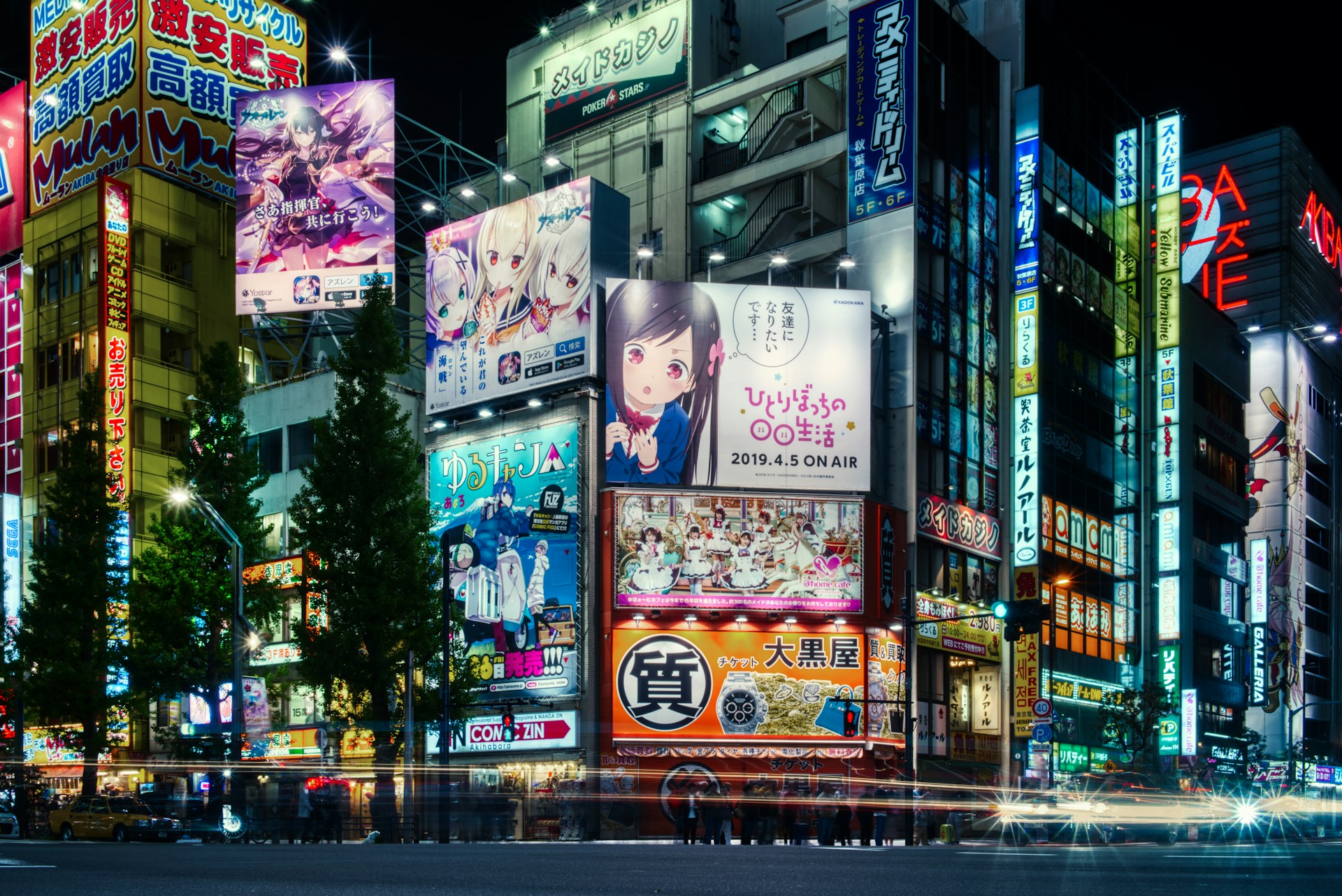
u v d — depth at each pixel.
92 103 63.16
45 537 45.38
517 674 47.62
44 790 46.62
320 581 35.66
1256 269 87.94
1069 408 60.28
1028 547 56.25
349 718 35.53
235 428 41.28
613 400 47.47
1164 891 10.87
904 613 49.12
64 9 65.75
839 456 48.53
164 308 59.47
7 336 65.00
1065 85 63.44
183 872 13.65
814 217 55.62
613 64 62.38
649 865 16.17
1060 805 41.56
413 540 35.75
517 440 49.50
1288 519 80.94
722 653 46.22
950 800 48.81
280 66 66.56
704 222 59.22
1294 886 11.98
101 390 44.41
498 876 12.98
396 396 54.00
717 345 48.47
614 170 61.31
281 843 37.50
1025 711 53.72
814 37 62.69
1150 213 69.00
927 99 54.69
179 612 38.84
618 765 45.16
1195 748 61.94
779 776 45.72
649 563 46.53
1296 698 79.06
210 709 39.19
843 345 49.28
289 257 54.72
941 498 52.72
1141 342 67.81
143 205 59.25
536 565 47.91
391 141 54.88
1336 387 94.19
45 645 41.12
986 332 57.34
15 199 66.44
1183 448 66.88
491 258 51.56
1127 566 64.12
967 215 56.59
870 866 16.56
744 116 61.31
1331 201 98.25
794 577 47.16
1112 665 61.56
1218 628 70.25
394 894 10.02
